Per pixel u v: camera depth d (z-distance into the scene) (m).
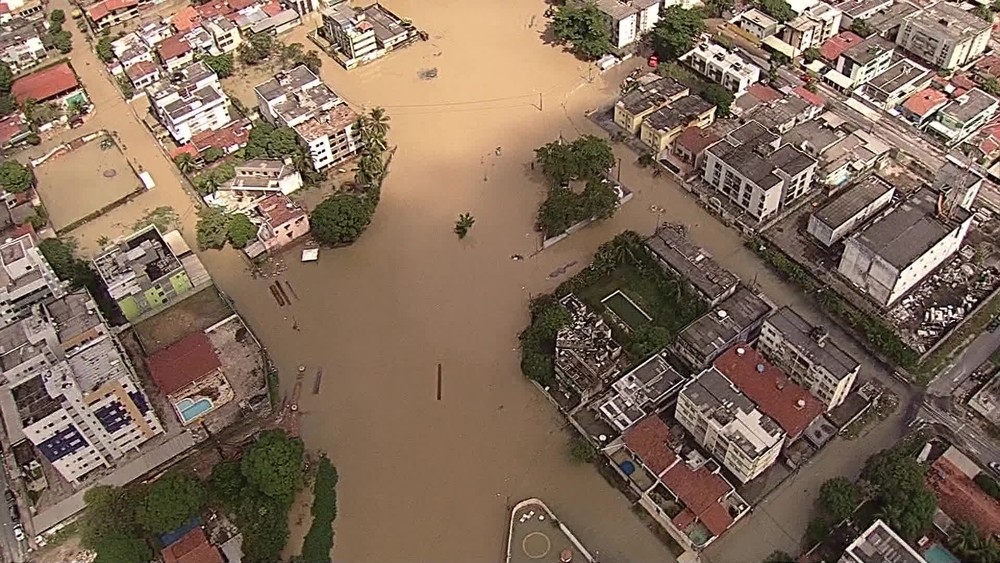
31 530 164.00
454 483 168.12
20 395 159.00
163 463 173.00
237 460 168.88
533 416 178.62
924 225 192.12
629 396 173.62
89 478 171.75
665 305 197.88
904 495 151.12
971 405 172.38
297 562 155.25
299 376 188.62
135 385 167.75
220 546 158.88
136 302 198.12
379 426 178.50
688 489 158.12
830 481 156.75
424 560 157.00
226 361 191.38
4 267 192.00
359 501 166.00
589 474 168.12
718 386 165.75
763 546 154.88
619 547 156.75
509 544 157.12
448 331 196.38
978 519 152.12
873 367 182.12
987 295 192.12
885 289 188.50
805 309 195.25
